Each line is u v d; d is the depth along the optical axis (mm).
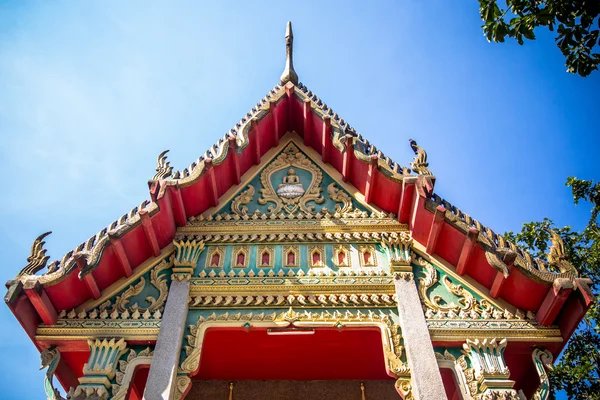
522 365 10672
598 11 10000
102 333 10359
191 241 12078
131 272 11438
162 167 12203
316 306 10977
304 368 12375
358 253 12039
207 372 12516
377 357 11984
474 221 11164
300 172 14102
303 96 14297
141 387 11305
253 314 10828
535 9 10383
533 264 10523
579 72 10578
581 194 18391
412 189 12062
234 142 12945
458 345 10336
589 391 16391
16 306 9953
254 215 12875
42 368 10117
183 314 10695
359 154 12641
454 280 11414
